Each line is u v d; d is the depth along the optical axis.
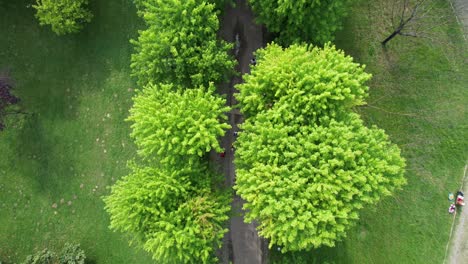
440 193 24.05
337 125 18.00
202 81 20.98
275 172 17.62
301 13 19.61
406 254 24.28
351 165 17.61
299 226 16.67
